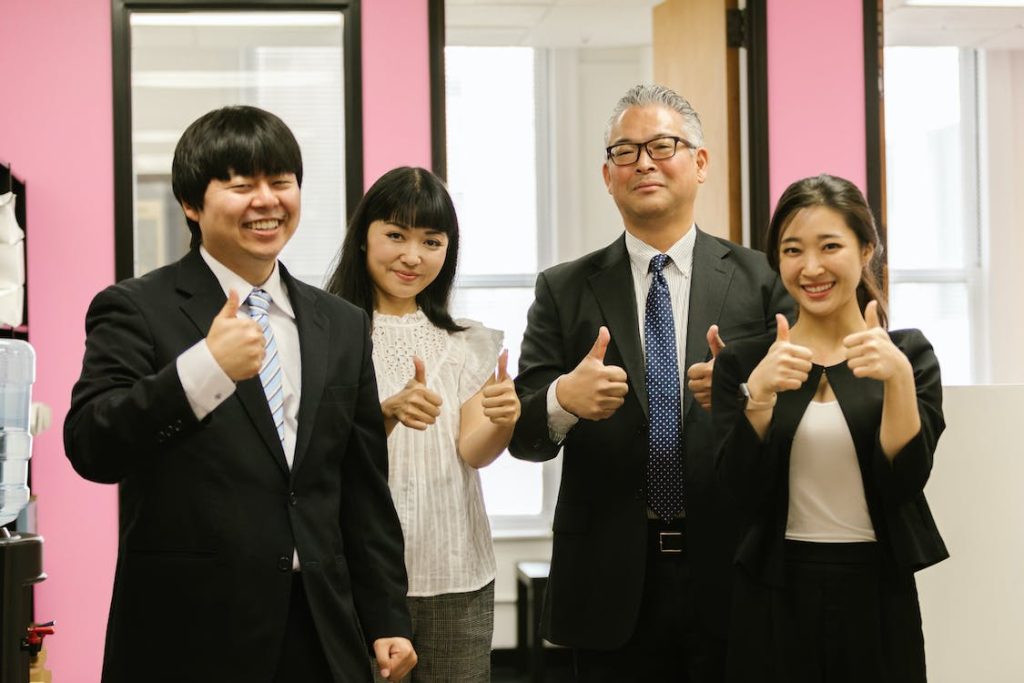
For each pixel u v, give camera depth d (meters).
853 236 1.98
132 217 4.16
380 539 1.88
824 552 1.94
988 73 6.34
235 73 4.21
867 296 2.09
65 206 4.16
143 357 1.69
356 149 4.22
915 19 5.74
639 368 2.34
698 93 4.65
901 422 1.84
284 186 1.77
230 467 1.68
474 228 6.11
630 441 2.29
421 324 2.45
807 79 4.40
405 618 1.88
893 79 6.38
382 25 4.25
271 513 1.69
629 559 2.24
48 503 4.11
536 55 6.14
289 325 1.84
